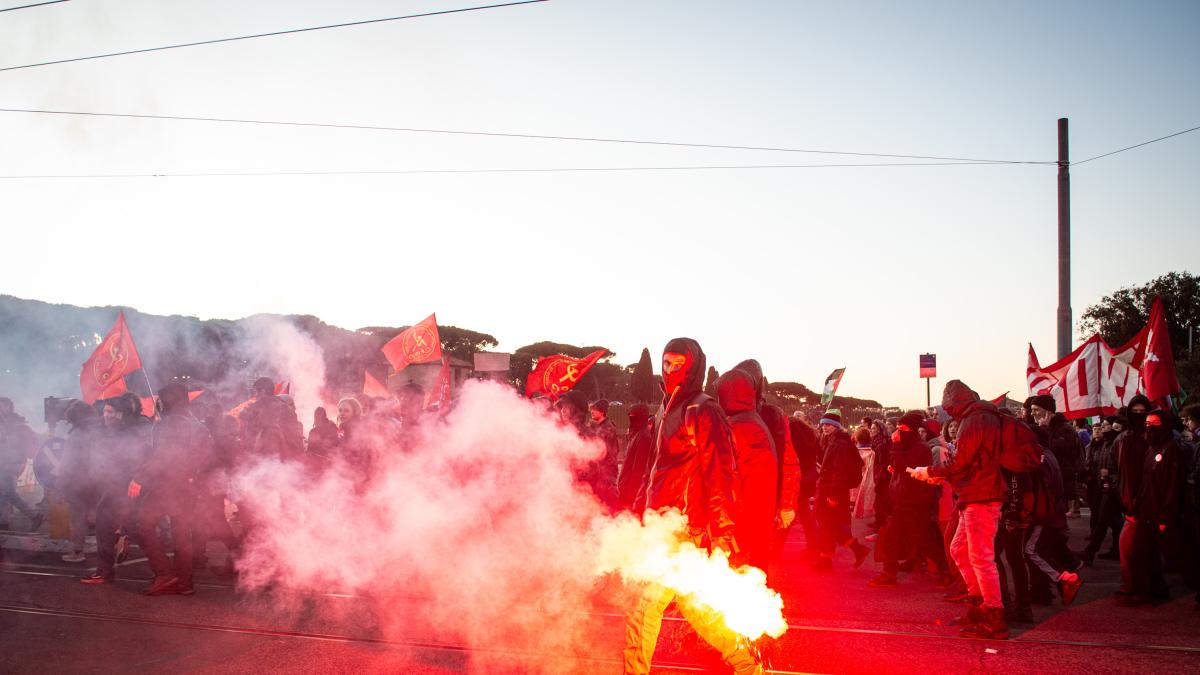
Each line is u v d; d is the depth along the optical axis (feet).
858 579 30.48
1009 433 21.11
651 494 15.33
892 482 29.09
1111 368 46.96
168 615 22.90
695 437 14.88
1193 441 34.96
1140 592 25.30
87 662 18.61
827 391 49.80
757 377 20.18
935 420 33.68
